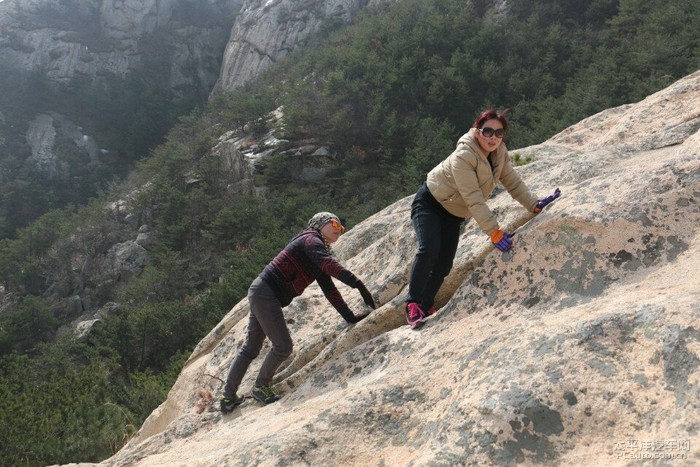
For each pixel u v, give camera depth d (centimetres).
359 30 6141
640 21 4416
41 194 7438
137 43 10256
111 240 5112
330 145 4781
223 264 4038
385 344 355
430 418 262
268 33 8962
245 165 4928
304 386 372
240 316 573
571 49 4856
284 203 4309
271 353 388
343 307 420
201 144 5547
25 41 9906
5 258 5194
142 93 9562
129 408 1491
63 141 8856
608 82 3547
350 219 3847
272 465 264
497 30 5191
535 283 315
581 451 211
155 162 5784
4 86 9319
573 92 3916
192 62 10444
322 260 373
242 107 5316
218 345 512
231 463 276
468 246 409
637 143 459
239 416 391
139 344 3203
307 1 8900
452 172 342
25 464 1070
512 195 366
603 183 341
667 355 218
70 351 3284
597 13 5300
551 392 227
